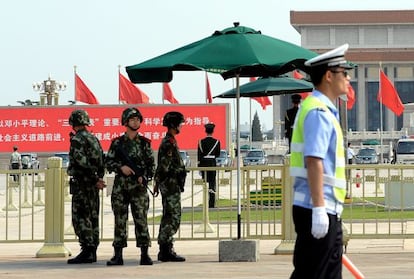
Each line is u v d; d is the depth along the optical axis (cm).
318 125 751
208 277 1282
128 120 1385
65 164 5531
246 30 1418
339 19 16412
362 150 7781
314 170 746
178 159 1445
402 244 1794
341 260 777
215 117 5531
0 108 5738
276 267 1396
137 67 1396
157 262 1478
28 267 1438
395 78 17038
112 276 1305
